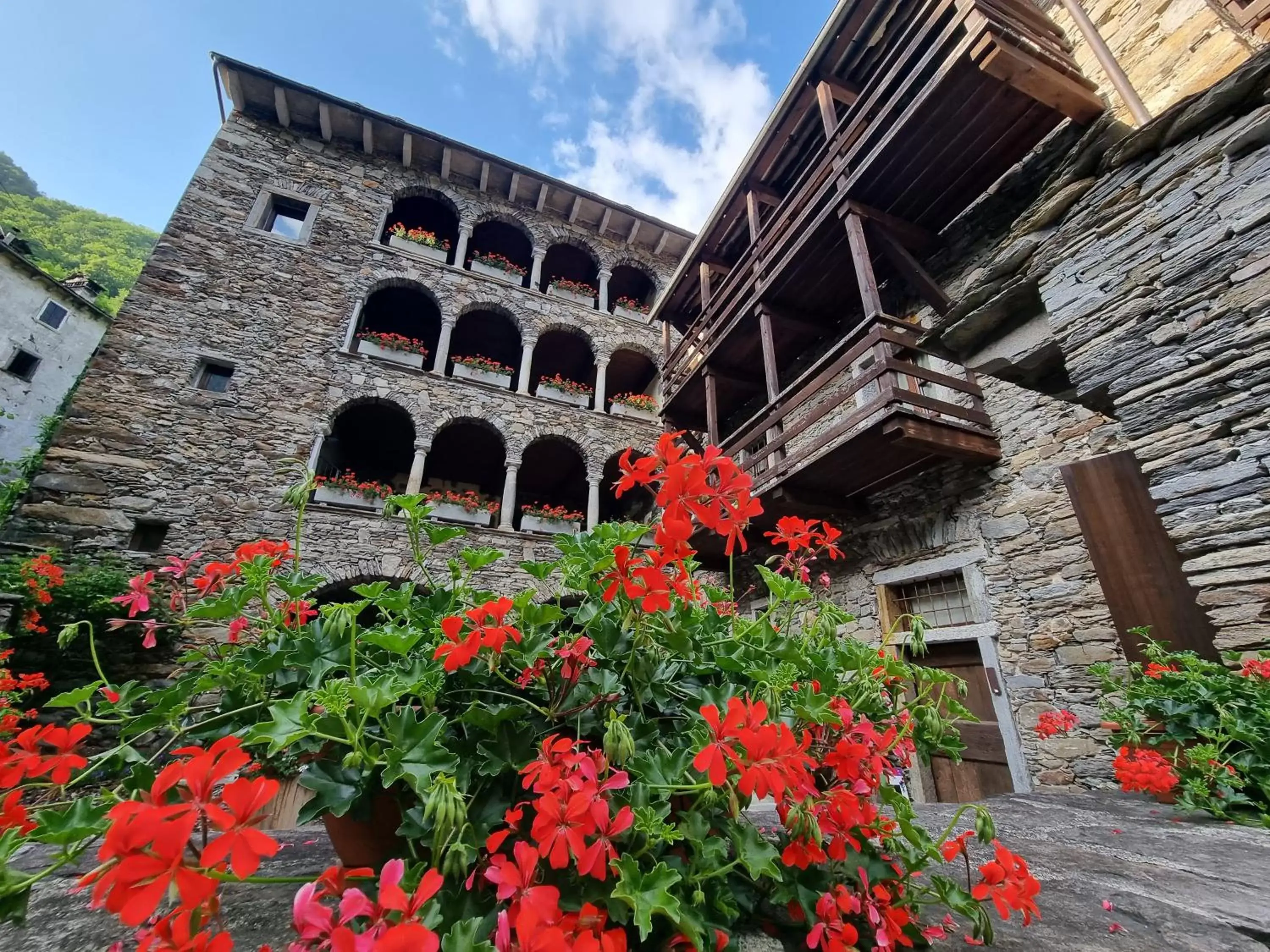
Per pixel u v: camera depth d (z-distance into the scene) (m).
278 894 1.01
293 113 10.24
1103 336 2.73
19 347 14.11
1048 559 3.93
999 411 4.52
